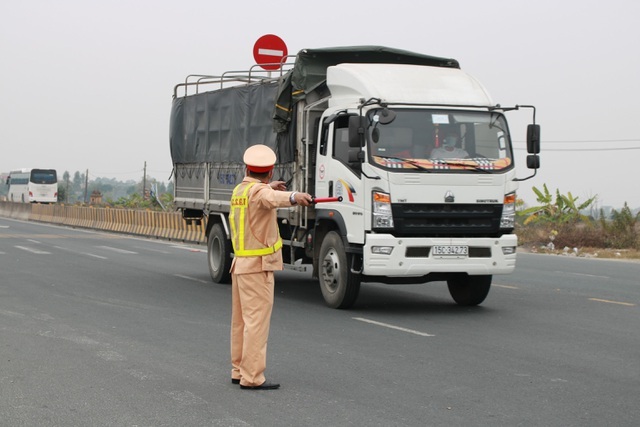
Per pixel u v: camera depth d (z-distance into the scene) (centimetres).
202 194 1716
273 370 807
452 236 1186
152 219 3512
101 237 3391
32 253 2306
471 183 1177
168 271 1848
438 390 730
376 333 1027
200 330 1037
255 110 1489
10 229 3891
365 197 1160
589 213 3384
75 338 967
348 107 1212
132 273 1780
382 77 1212
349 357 873
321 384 749
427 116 1184
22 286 1479
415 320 1141
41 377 767
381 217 1152
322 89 1323
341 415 645
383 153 1159
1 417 634
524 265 2180
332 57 1339
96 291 1434
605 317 1180
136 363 832
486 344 955
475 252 1184
